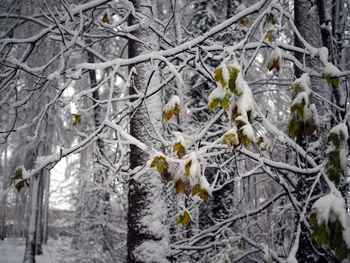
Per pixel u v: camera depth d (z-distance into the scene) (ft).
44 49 26.27
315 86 11.89
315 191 11.48
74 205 31.53
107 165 9.00
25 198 49.01
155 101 12.91
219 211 25.61
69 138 39.19
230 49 8.04
